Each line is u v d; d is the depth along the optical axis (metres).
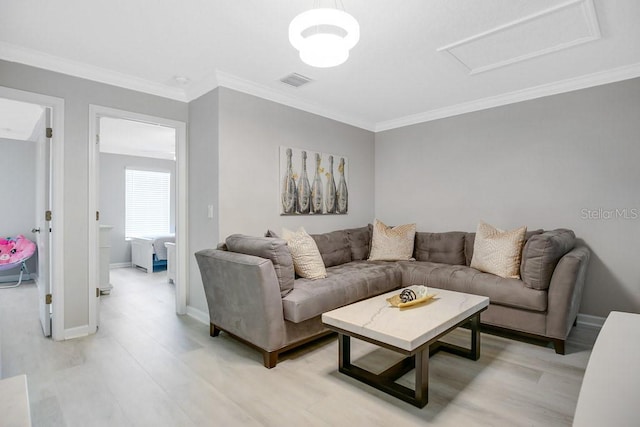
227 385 2.08
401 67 2.94
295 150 3.75
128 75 3.08
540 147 3.44
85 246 2.92
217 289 2.75
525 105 3.54
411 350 1.70
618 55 2.72
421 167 4.39
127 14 2.14
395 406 1.85
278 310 2.36
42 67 2.70
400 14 2.15
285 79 3.20
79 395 1.97
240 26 2.28
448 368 2.28
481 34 2.39
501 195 3.71
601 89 3.10
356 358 2.48
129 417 1.76
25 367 2.31
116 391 2.01
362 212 4.67
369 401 1.90
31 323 3.22
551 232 2.92
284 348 2.40
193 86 3.32
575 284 2.49
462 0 2.01
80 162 2.89
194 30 2.33
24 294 4.39
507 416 1.75
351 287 2.86
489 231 3.32
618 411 0.71
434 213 4.27
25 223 5.45
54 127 2.77
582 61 2.83
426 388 1.85
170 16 2.16
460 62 2.84
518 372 2.22
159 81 3.23
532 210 3.50
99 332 2.98
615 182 3.04
